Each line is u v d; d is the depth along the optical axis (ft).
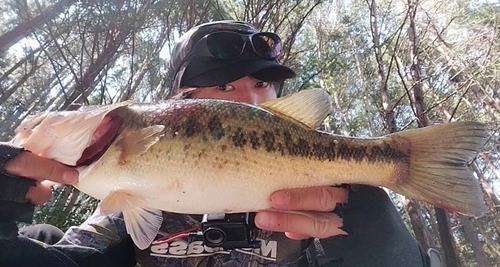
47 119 1.21
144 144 1.15
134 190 1.15
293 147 1.19
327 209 1.18
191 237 1.46
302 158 1.19
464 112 9.52
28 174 1.08
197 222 1.49
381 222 1.26
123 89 8.05
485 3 7.66
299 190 1.17
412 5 5.16
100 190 1.17
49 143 1.20
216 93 1.74
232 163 1.15
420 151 1.19
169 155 1.15
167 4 5.44
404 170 1.19
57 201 4.59
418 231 4.60
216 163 1.15
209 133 1.16
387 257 1.22
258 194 1.16
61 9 5.06
